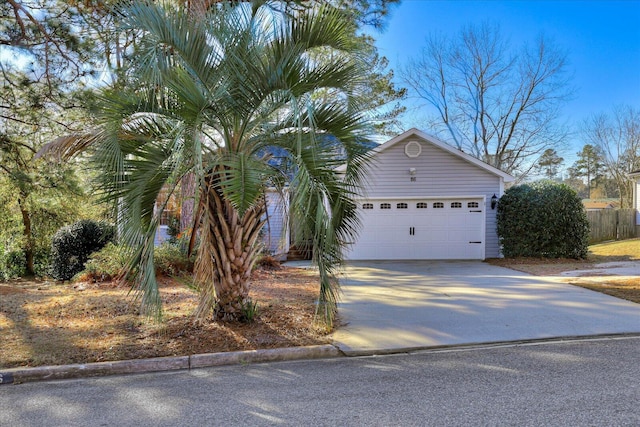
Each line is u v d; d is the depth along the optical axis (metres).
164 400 3.54
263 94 4.77
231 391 3.71
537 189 12.68
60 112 9.57
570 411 3.14
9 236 13.09
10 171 10.20
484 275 9.96
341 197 4.93
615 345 4.76
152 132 4.84
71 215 13.38
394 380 3.88
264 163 5.00
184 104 4.41
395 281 9.22
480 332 5.29
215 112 4.79
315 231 4.65
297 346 4.75
